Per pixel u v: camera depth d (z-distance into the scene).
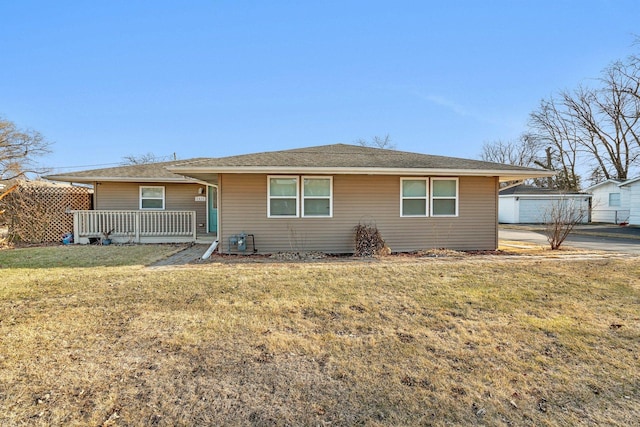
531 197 25.86
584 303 4.74
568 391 2.62
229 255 9.18
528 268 7.05
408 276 6.31
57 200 12.73
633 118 27.34
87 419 2.26
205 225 13.96
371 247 9.23
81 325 3.85
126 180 12.86
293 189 9.66
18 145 22.92
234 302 4.72
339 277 6.23
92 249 10.20
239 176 9.46
